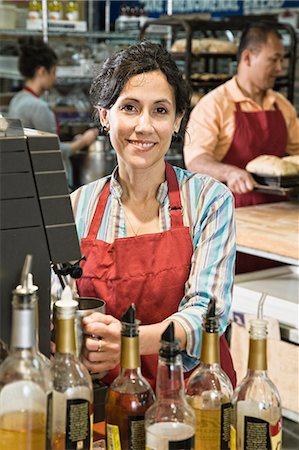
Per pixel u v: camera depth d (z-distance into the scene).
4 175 1.29
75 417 1.30
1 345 1.33
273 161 3.86
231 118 4.18
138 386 1.35
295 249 3.02
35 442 1.25
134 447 1.34
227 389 1.38
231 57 5.32
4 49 6.47
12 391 1.23
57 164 1.35
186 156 4.14
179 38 6.05
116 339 1.50
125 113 1.82
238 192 3.78
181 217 1.95
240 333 3.04
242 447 1.34
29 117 5.46
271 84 4.22
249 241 3.18
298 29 5.98
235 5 6.35
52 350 1.50
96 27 6.84
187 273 1.93
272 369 2.93
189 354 1.66
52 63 5.57
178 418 1.26
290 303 2.90
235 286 3.16
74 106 6.33
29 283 1.25
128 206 1.98
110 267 1.93
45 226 1.33
